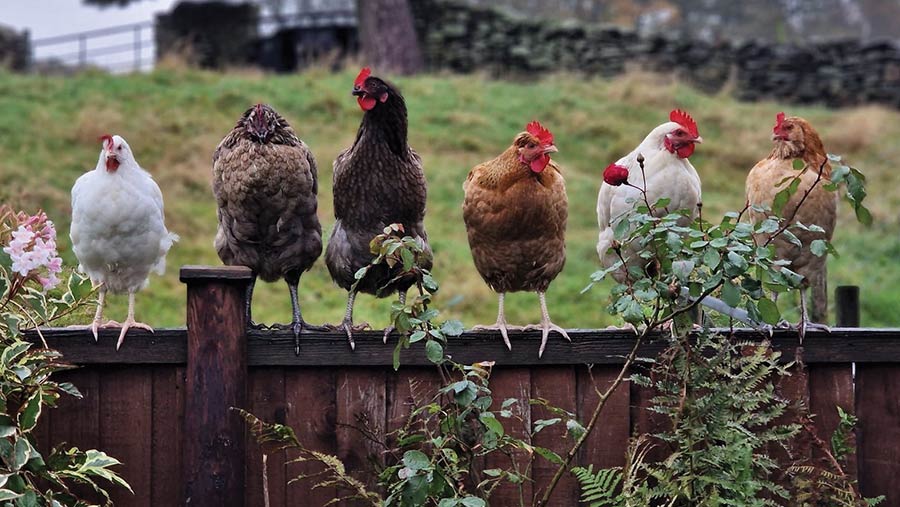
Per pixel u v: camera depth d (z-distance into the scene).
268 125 4.20
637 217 3.60
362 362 3.78
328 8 21.33
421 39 19.36
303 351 3.76
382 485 3.70
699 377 3.62
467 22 19.30
